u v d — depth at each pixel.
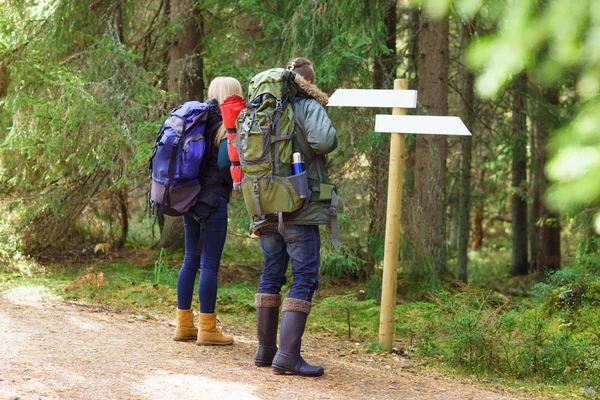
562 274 6.69
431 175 9.19
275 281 3.96
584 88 2.06
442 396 3.68
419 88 9.47
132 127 7.82
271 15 8.02
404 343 5.73
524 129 12.34
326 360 4.48
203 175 4.30
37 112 7.65
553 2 1.94
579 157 2.02
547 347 4.93
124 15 9.39
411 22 10.34
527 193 14.01
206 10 9.32
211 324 4.43
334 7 7.68
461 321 4.99
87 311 5.61
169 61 9.87
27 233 9.02
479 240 19.72
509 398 3.87
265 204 3.58
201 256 4.43
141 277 8.09
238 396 3.21
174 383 3.36
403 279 9.04
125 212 10.45
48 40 8.20
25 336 4.22
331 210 3.69
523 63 2.01
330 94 8.17
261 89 3.63
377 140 7.97
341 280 9.34
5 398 2.86
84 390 3.11
